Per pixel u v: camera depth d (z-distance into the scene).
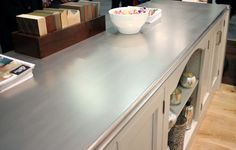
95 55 1.23
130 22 1.44
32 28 1.18
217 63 2.31
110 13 1.48
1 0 1.77
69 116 0.79
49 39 1.21
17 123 0.77
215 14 1.92
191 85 1.69
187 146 1.76
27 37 1.19
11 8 1.80
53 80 1.01
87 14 1.42
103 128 0.74
